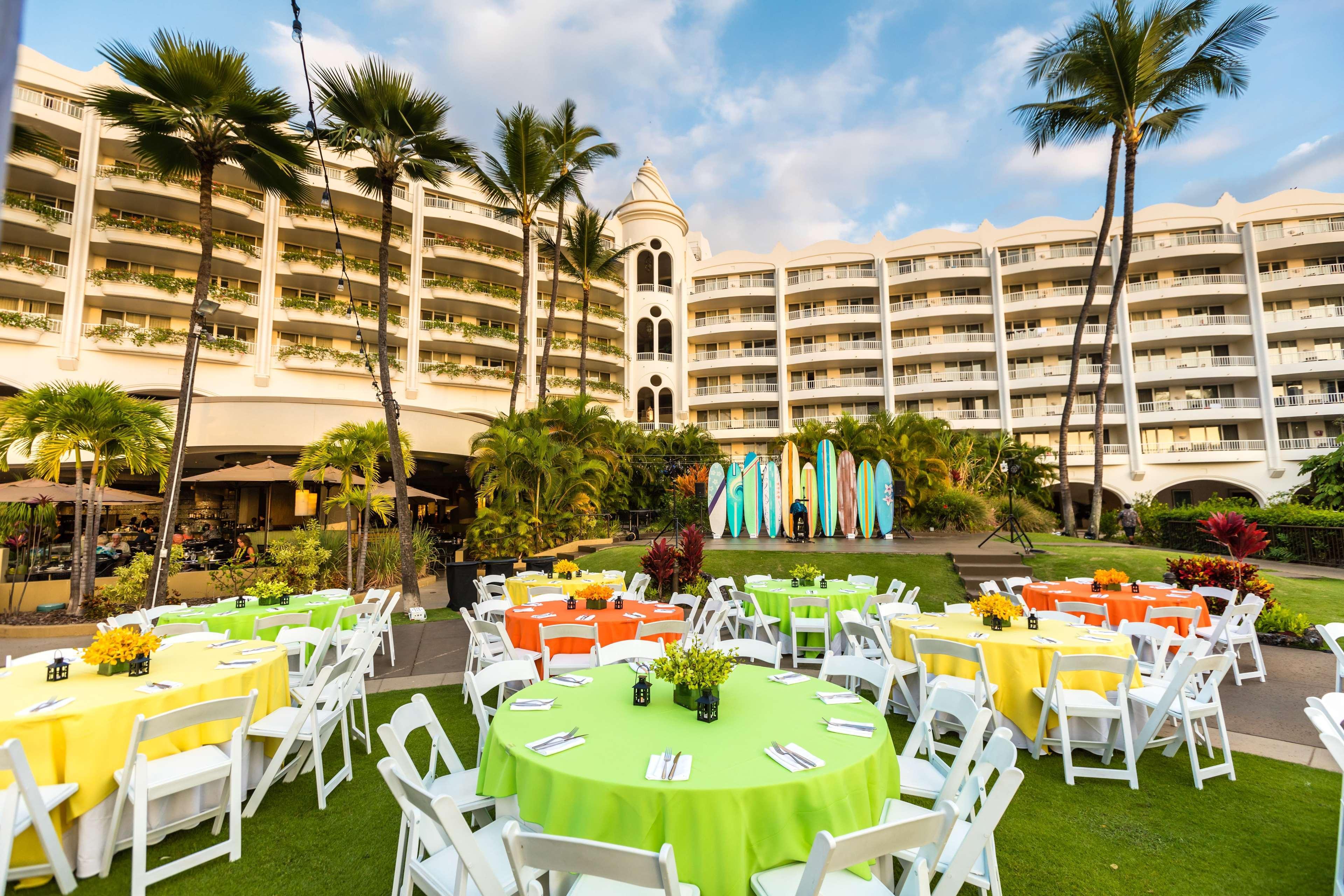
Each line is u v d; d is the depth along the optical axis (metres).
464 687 7.89
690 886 2.77
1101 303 37.97
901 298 43.50
